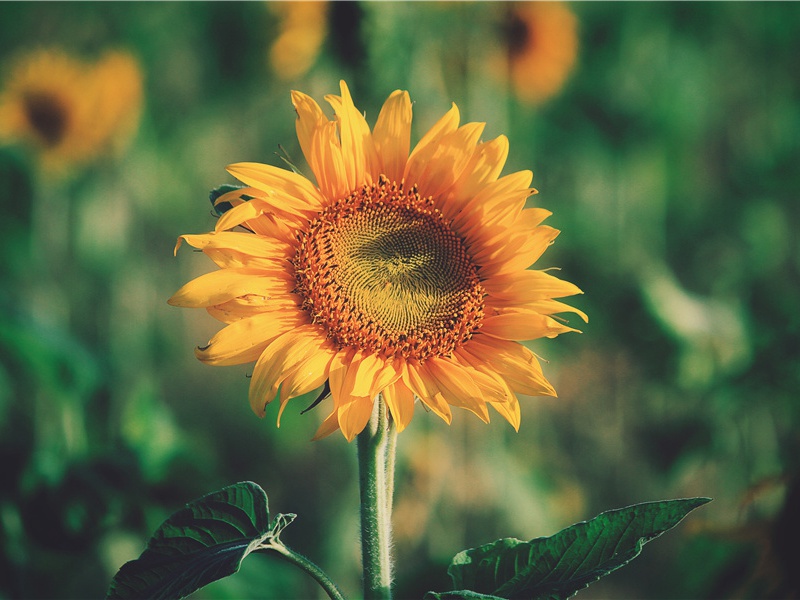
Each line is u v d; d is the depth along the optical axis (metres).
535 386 0.67
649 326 1.38
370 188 0.71
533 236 0.69
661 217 1.86
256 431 1.69
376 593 0.63
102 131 1.76
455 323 0.68
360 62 1.25
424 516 1.40
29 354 1.10
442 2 1.37
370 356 0.67
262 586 1.07
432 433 1.41
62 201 1.81
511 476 1.46
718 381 1.25
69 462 1.05
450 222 0.71
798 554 0.90
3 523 1.01
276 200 0.67
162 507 1.06
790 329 1.15
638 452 1.68
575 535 0.63
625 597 1.50
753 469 1.26
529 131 1.81
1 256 1.45
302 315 0.67
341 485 1.55
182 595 0.59
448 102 1.43
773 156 1.74
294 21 1.42
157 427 1.09
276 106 1.85
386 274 0.68
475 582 0.63
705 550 0.94
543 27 1.67
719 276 1.75
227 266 0.66
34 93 1.72
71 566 1.05
